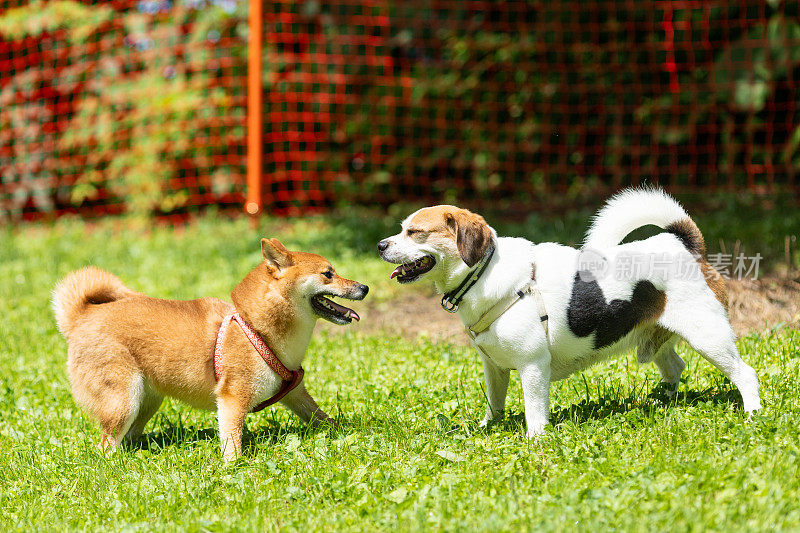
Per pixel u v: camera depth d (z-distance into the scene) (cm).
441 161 1780
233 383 667
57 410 800
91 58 1766
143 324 679
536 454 576
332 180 1770
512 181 1762
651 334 653
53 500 602
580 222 1442
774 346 783
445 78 1755
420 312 1111
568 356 636
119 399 671
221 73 1730
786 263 1062
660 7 1593
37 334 1078
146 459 662
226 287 1223
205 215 1772
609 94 1684
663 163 1667
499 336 614
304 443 659
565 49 1705
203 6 1712
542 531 456
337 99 1723
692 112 1588
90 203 1884
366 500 539
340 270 1273
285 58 1691
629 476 527
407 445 625
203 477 609
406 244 625
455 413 707
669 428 590
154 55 1730
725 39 1553
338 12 1745
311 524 510
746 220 1315
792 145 1482
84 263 1435
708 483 500
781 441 552
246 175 1736
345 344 978
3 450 708
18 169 1828
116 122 1762
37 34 1731
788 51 1445
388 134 1761
